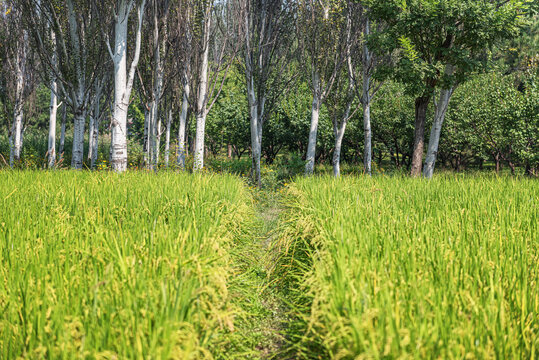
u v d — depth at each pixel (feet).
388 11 42.16
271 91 63.98
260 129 62.34
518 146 63.93
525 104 61.98
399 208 18.78
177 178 29.76
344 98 64.95
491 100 71.00
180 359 6.92
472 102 77.10
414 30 41.29
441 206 19.17
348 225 14.10
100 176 29.55
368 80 61.67
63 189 21.35
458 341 7.18
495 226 14.47
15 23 67.41
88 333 7.32
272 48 57.21
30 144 108.99
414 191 24.06
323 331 8.96
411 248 11.30
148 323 7.64
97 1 43.55
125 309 7.88
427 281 9.36
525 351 7.49
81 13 54.54
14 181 25.23
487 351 6.91
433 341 7.02
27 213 15.47
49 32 55.72
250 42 52.54
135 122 125.39
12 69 69.15
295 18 60.39
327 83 61.93
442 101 49.49
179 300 8.30
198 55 55.06
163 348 6.82
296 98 90.94
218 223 16.70
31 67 74.33
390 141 92.99
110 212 16.88
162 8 56.08
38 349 6.75
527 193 22.33
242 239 19.45
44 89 167.84
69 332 7.18
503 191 23.58
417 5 40.19
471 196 21.36
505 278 9.98
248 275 16.10
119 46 42.06
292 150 96.22
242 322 13.05
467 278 9.56
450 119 82.64
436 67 41.04
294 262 16.14
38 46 54.75
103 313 7.91
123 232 13.21
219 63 56.39
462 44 45.24
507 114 64.28
